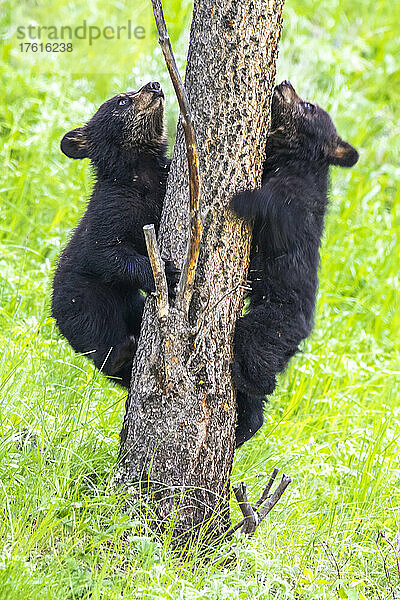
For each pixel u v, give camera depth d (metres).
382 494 10.56
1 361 10.62
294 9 23.44
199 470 8.72
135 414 8.87
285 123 10.30
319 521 9.88
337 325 15.31
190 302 8.56
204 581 8.01
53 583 7.56
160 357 8.59
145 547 8.02
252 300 9.86
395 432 11.81
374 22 24.17
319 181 10.59
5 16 20.41
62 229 15.84
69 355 11.71
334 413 12.66
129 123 10.68
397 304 16.50
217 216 8.54
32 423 9.84
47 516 8.19
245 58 8.37
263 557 8.58
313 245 9.89
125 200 10.40
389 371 13.55
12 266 14.65
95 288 10.44
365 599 8.20
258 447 11.31
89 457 9.70
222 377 8.80
